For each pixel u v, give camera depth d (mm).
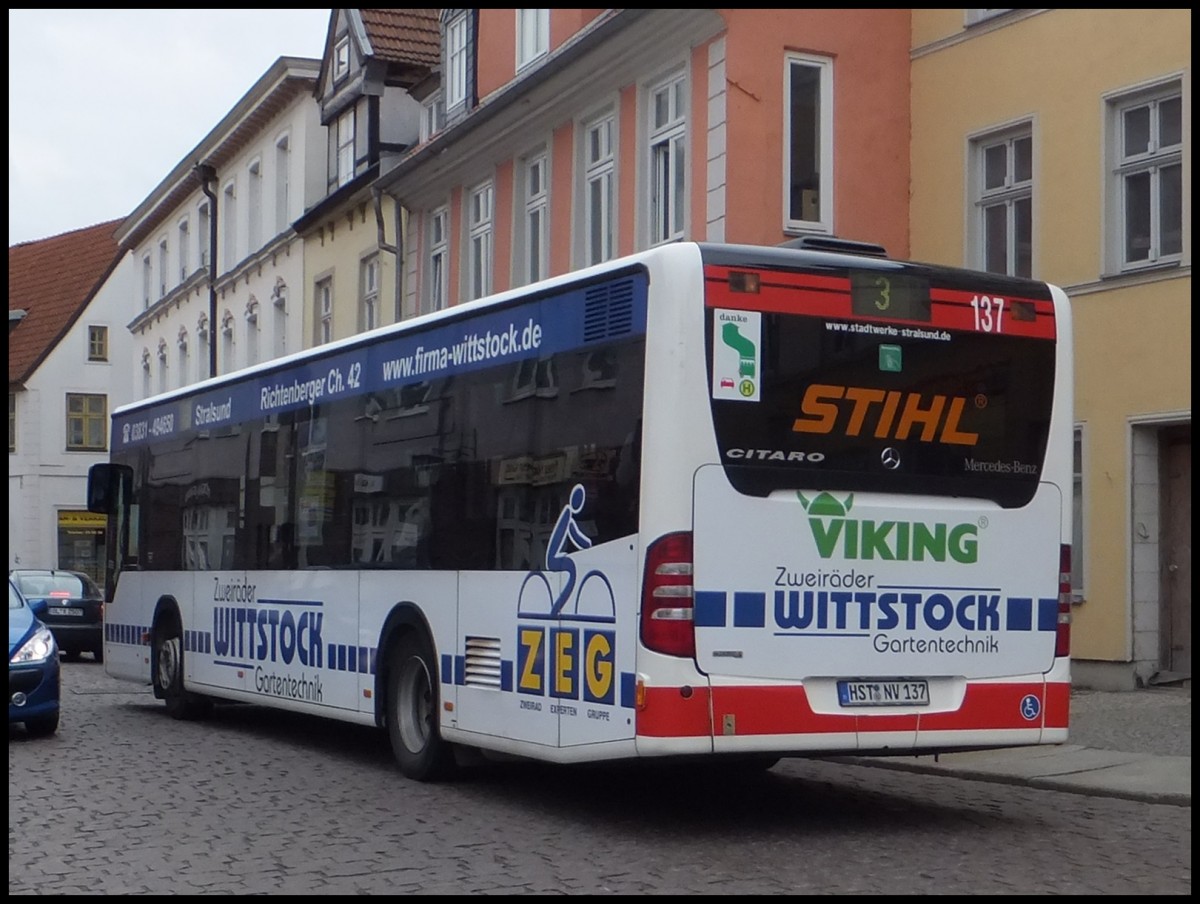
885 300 9617
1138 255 17844
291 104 37719
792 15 20172
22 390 58781
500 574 10594
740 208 19797
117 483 18672
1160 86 17500
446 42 29953
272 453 14586
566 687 9766
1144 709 15430
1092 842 9180
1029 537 9930
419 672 11883
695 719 9000
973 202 19984
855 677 9383
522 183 26109
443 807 10531
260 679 14594
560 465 9977
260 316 40031
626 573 9242
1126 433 17562
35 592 30297
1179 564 17500
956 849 8945
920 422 9648
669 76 21562
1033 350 10016
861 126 20516
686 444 9078
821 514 9336
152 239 51594
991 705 9766
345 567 12945
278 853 8859
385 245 30922
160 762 13031
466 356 11258
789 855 8750
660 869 8336
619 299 9547
